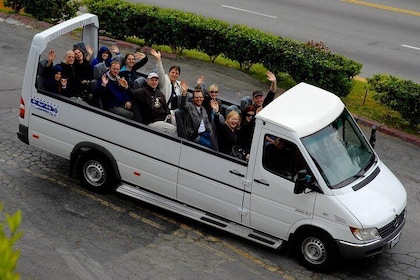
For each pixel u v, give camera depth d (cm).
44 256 1265
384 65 2312
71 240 1316
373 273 1282
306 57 1983
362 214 1209
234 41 2102
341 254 1230
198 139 1350
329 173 1237
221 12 2711
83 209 1412
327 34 2548
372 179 1290
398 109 1845
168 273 1248
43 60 1461
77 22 1541
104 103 1443
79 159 1458
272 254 1314
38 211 1394
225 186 1300
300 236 1263
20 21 2350
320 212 1223
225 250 1322
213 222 1337
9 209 1388
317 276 1259
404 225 1378
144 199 1394
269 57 2056
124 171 1405
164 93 1480
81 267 1245
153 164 1359
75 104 1402
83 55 1531
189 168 1323
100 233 1345
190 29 2162
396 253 1348
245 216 1302
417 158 1731
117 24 2239
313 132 1253
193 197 1346
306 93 1356
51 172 1530
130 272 1242
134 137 1362
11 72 1992
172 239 1345
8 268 542
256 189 1266
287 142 1234
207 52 2181
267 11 2753
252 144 1255
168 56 2217
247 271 1267
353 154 1307
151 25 2200
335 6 2852
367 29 2620
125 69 1559
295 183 1209
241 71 2167
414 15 2788
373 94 2077
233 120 1330
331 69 1945
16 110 1778
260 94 1402
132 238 1338
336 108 1326
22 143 1633
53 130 1448
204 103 1439
